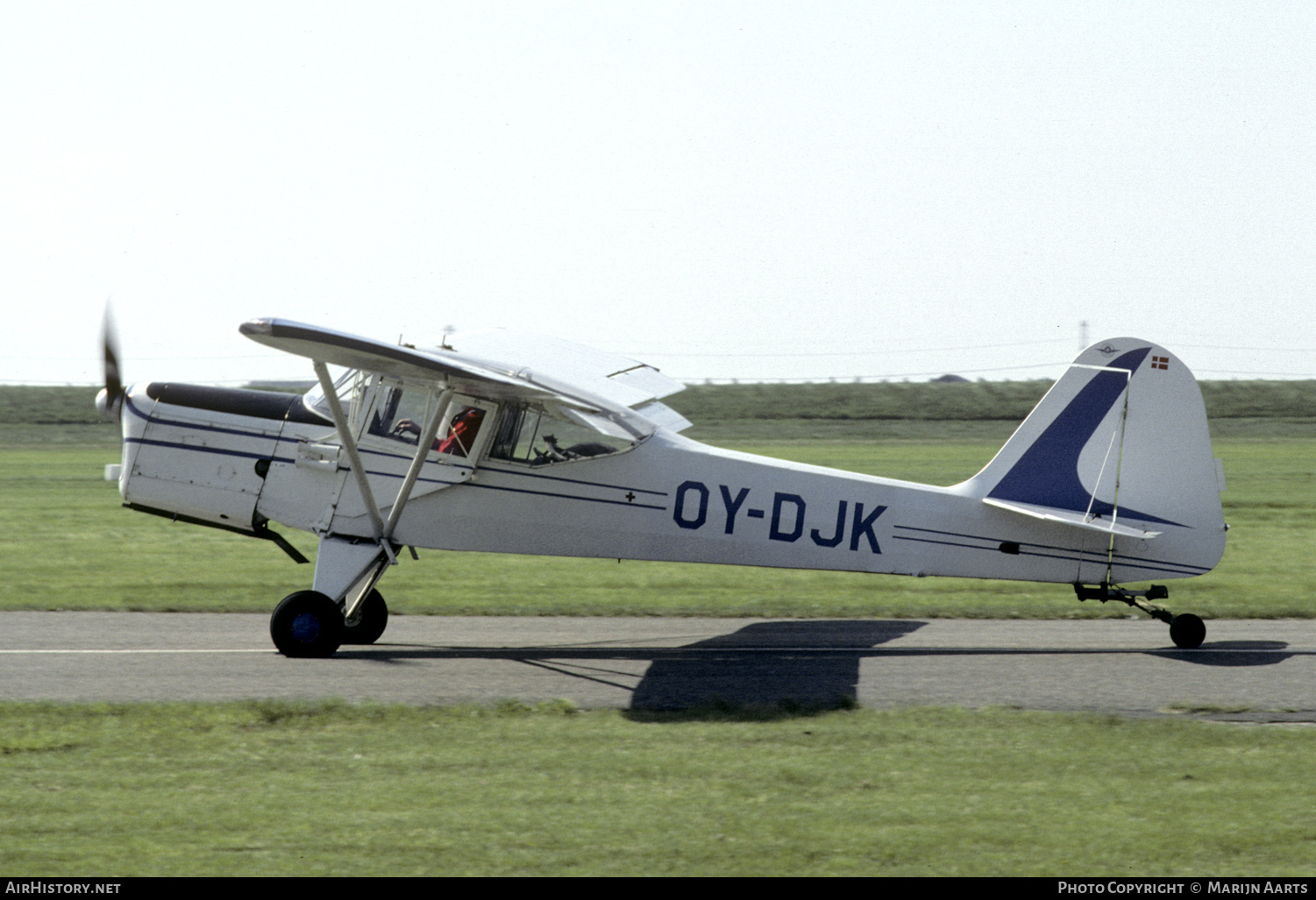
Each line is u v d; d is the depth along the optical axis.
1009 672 32.19
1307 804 20.33
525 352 40.34
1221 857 17.91
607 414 33.19
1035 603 45.62
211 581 50.59
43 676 30.05
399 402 35.16
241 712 25.78
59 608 41.81
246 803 19.92
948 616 43.16
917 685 30.34
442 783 21.11
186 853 17.62
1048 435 37.06
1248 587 50.00
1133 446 36.75
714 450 36.56
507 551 35.75
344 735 24.31
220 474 35.47
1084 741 24.25
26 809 19.48
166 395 36.00
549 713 26.59
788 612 43.50
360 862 17.33
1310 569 56.56
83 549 62.97
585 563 60.22
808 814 19.62
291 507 35.34
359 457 33.81
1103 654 35.28
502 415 35.12
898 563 36.81
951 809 19.95
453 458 35.16
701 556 36.25
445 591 48.44
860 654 35.16
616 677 31.14
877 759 22.92
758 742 24.11
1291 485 115.69
